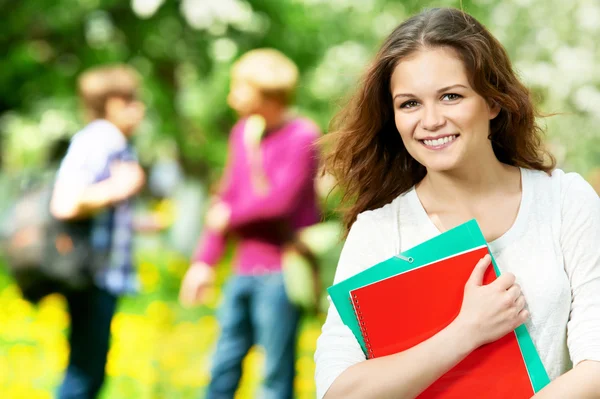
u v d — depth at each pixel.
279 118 11.25
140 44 17.92
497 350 4.84
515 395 4.82
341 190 5.71
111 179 11.19
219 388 11.33
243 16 16.20
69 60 18.48
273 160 11.07
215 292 17.09
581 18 13.22
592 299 4.85
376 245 5.31
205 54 17.47
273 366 11.12
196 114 17.20
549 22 13.32
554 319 4.90
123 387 13.05
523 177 5.22
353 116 5.48
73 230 11.04
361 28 16.38
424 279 4.92
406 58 5.03
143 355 14.23
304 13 16.83
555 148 12.05
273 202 10.96
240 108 11.30
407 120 5.04
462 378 4.88
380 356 4.98
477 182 5.15
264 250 11.10
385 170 5.58
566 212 5.04
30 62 18.31
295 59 17.16
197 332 15.42
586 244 4.95
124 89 11.55
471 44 4.95
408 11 15.55
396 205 5.38
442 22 5.03
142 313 16.28
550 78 12.69
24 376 13.80
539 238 5.02
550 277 4.93
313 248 11.83
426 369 4.77
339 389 4.93
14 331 15.31
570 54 12.85
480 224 5.12
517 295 4.81
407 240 5.25
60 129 17.58
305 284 11.05
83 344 11.10
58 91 18.34
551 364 4.91
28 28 18.16
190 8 16.09
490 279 4.85
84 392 11.09
